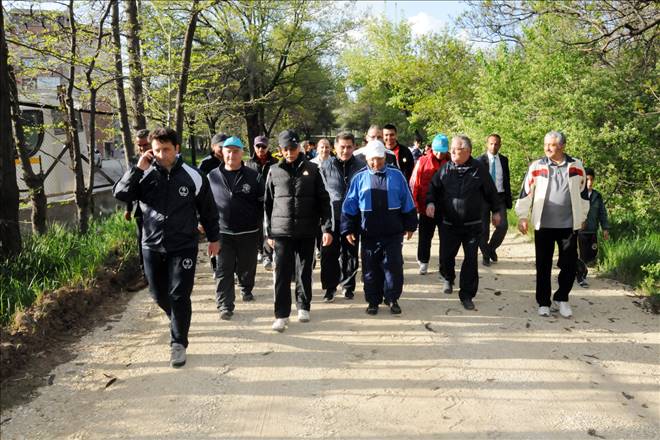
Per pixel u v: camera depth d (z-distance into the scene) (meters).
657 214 8.98
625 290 6.54
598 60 10.63
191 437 3.46
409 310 5.89
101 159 14.36
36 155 10.62
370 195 5.58
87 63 8.41
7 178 6.44
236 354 4.73
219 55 15.73
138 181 4.38
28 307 5.21
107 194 12.89
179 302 4.48
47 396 3.98
